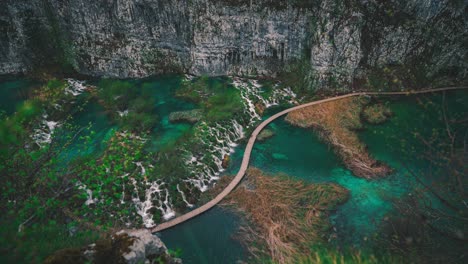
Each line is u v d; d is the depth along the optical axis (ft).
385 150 120.98
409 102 142.61
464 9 144.87
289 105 149.38
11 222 50.83
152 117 138.41
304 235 90.27
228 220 97.55
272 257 83.87
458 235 61.77
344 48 148.15
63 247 54.70
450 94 144.56
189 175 110.52
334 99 147.02
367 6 147.33
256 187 108.27
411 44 151.12
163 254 52.03
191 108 147.64
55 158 62.34
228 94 150.61
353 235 89.04
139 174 106.11
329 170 115.24
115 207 92.12
